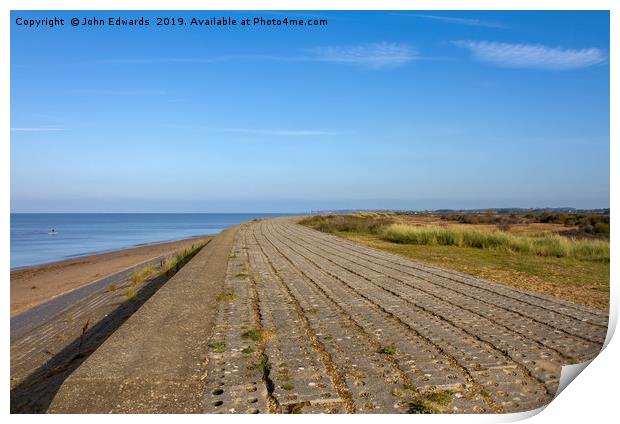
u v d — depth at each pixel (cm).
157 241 4356
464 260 1405
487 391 409
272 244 1902
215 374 432
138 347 486
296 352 496
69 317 905
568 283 987
